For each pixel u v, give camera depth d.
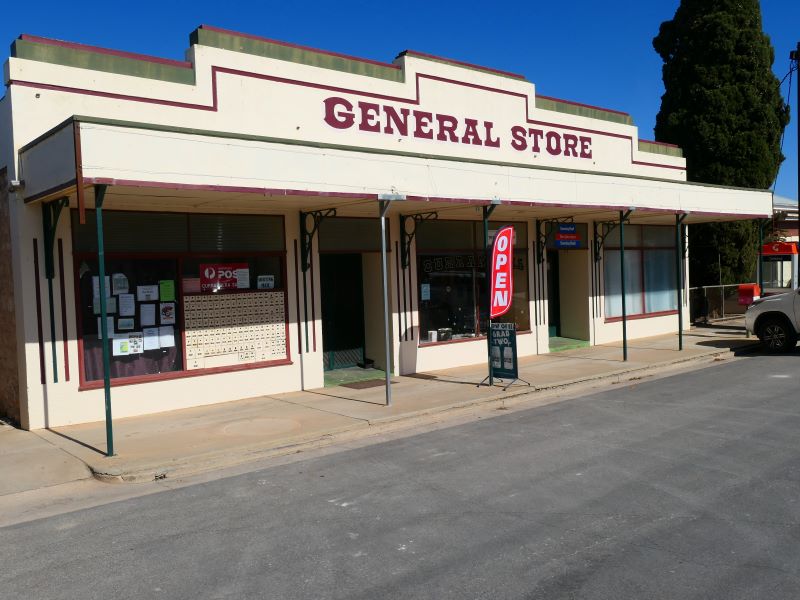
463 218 13.94
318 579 4.54
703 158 22.48
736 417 8.98
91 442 8.38
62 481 7.10
